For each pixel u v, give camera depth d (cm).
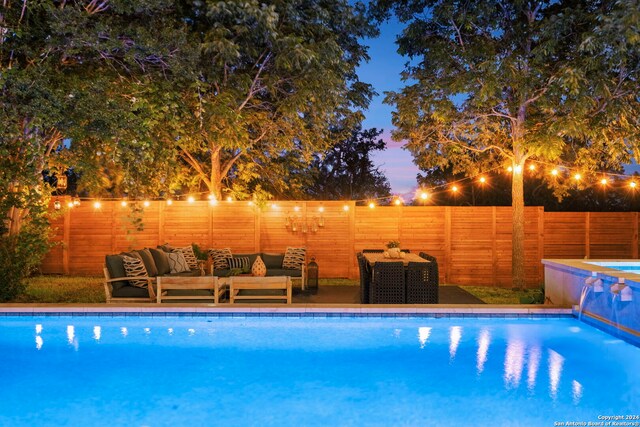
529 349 728
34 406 528
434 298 965
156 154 1077
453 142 1431
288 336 791
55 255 1477
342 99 1290
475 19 1253
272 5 1080
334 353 711
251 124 1504
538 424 483
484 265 1481
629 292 725
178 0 1121
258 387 583
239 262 1377
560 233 1495
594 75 1130
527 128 1289
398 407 525
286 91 1379
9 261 1002
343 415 505
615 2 1111
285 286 946
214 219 1481
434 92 1317
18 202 965
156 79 1064
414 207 1486
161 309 870
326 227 1486
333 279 1476
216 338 781
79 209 1477
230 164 1631
